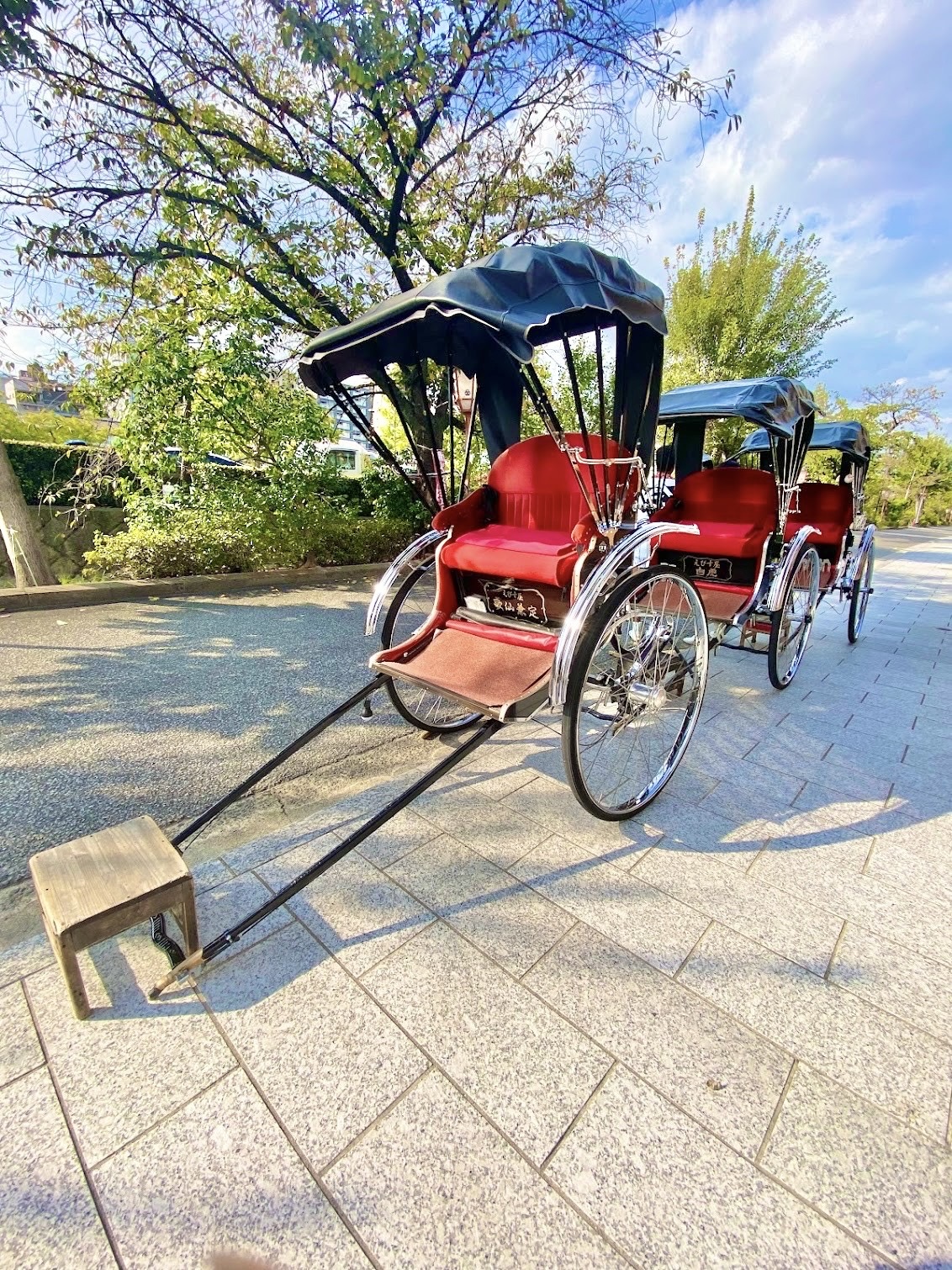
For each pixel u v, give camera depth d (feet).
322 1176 3.63
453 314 5.90
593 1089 4.17
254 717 10.11
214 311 20.34
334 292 21.08
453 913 5.78
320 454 22.61
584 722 10.21
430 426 8.77
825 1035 4.63
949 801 8.06
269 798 7.87
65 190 16.49
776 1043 4.55
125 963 5.13
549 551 7.25
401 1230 3.38
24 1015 4.63
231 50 16.28
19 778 8.06
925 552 44.19
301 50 13.66
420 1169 3.68
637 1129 3.92
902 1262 3.28
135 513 20.63
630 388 7.72
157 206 17.76
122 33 15.23
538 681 6.79
